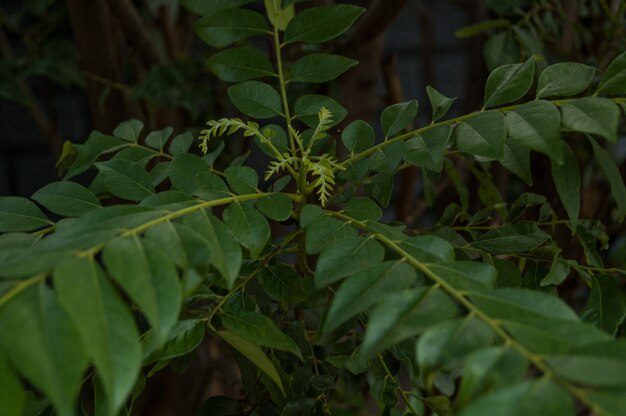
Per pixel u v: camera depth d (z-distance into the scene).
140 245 0.29
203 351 0.76
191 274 0.30
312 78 0.43
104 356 0.26
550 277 0.38
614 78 0.36
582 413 0.61
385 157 0.38
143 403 0.74
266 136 0.39
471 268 0.30
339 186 0.42
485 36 0.70
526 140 0.34
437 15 1.27
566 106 0.34
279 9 0.44
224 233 0.32
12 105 1.23
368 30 0.61
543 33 0.61
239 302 0.39
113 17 0.78
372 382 0.43
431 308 0.28
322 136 0.39
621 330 0.39
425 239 0.32
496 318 0.27
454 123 0.36
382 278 0.30
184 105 0.73
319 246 0.34
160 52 0.80
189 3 0.42
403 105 0.40
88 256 0.28
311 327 0.46
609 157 0.36
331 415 0.45
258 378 0.42
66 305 0.26
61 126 1.23
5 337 0.25
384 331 0.27
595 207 0.61
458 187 0.49
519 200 0.46
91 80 0.70
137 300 0.28
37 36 0.91
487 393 0.24
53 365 0.25
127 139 0.48
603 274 0.39
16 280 0.27
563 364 0.24
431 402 0.41
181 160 0.39
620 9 0.59
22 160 1.26
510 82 0.37
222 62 0.43
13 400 0.25
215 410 0.43
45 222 0.39
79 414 0.36
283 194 0.37
